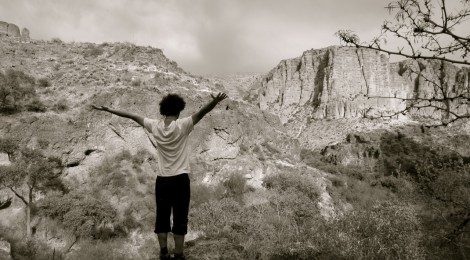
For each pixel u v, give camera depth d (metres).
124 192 47.56
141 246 41.31
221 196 55.03
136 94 57.75
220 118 63.88
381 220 21.17
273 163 70.31
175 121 4.63
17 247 35.56
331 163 132.25
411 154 115.19
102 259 36.69
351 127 183.88
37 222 38.62
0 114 48.53
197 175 57.28
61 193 43.19
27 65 65.88
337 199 68.75
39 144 47.22
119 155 52.47
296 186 60.09
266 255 23.91
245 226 34.84
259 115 83.25
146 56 83.25
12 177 39.28
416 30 4.10
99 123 53.34
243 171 61.28
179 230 4.58
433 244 18.30
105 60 75.56
